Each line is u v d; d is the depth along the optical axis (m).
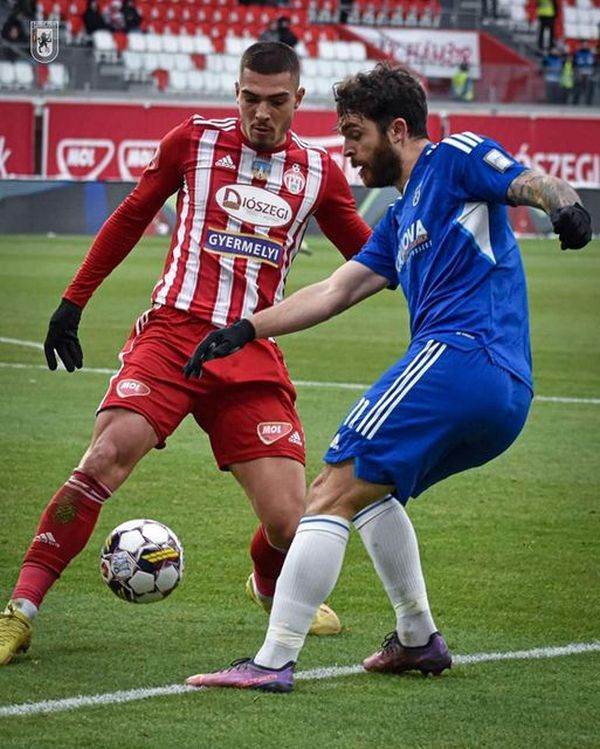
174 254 15.84
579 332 46.69
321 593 13.45
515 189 13.01
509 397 13.43
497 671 14.33
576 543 20.44
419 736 12.20
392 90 13.81
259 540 15.66
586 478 25.27
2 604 16.50
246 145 15.77
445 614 16.66
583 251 79.62
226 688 13.47
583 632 15.91
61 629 15.64
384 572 14.06
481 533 20.98
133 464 14.98
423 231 13.64
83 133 88.06
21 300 50.84
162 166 15.89
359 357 40.44
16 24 91.00
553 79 101.69
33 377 35.47
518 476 25.33
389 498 14.02
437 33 105.94
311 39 104.00
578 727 12.52
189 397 15.17
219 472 25.03
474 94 100.94
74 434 28.22
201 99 95.56
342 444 13.43
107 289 55.69
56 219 79.06
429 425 13.22
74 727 12.21
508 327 13.56
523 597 17.44
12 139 87.00
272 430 15.20
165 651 14.84
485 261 13.48
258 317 14.06
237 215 15.75
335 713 12.80
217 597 17.27
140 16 97.31
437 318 13.50
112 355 39.34
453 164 13.45
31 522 20.97
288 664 13.49
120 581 14.88
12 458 25.75
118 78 94.25
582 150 97.88
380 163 14.01
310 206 16.03
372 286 14.49
